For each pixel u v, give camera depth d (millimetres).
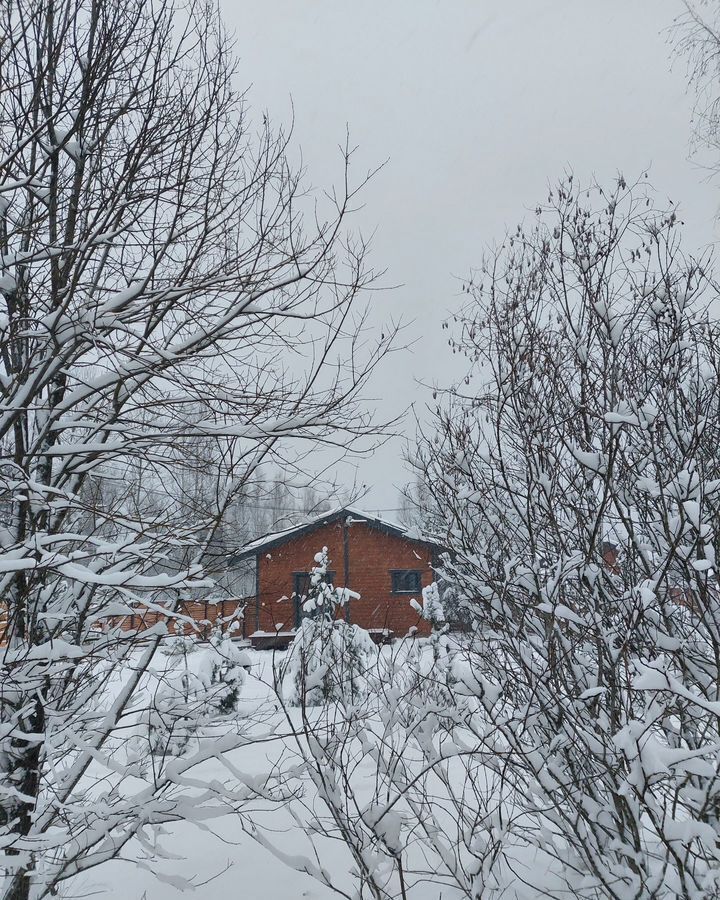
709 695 3277
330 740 3801
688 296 3840
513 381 3639
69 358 4023
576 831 3291
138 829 3705
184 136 4133
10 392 3777
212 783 3744
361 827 3736
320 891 5023
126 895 5172
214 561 4238
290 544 21906
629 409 3375
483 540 3984
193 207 4078
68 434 4664
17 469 3643
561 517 3889
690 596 3396
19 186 3414
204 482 4379
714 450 3525
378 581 21656
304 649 4016
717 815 3193
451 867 3578
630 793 3133
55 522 4129
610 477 3176
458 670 3836
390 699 3914
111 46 3854
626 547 3719
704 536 2961
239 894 5066
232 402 3971
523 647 3584
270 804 6855
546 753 3492
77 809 3504
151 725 3965
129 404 4301
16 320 3500
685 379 3879
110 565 4180
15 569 3096
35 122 3840
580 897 3439
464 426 4086
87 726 4020
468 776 3770
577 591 3764
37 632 4082
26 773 3863
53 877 3537
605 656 3475
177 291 3809
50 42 3729
